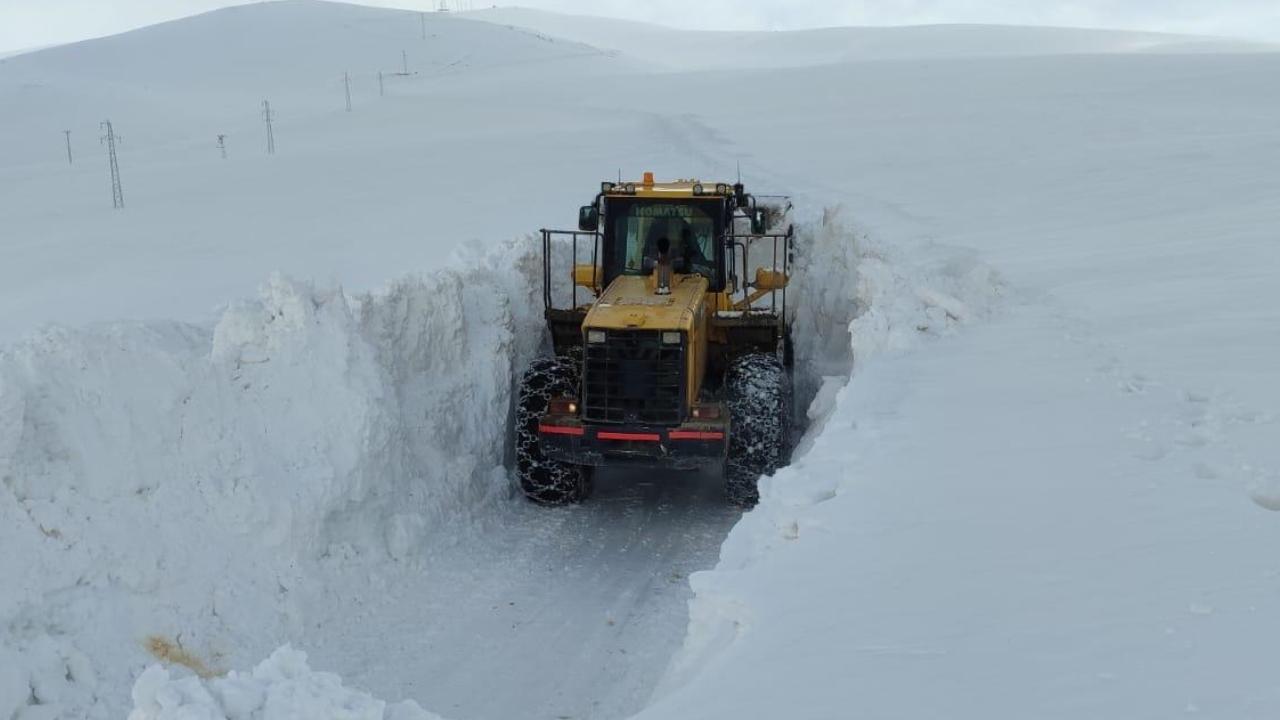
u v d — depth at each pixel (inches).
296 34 3986.2
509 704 209.3
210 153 1708.9
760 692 143.0
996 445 232.7
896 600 165.9
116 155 1822.1
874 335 332.2
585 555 282.8
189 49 3796.8
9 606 198.2
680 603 253.3
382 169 1254.3
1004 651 147.4
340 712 134.5
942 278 382.0
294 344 261.1
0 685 188.7
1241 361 291.0
